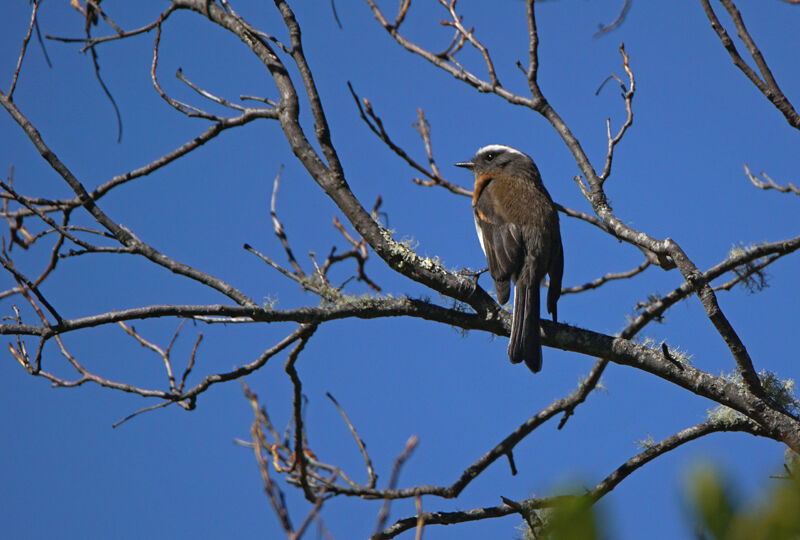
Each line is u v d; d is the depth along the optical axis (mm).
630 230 10188
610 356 9867
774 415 9148
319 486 10016
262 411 10680
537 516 9391
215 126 11172
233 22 11375
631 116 11203
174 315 9242
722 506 3457
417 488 10766
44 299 9086
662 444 10398
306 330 9594
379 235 9961
